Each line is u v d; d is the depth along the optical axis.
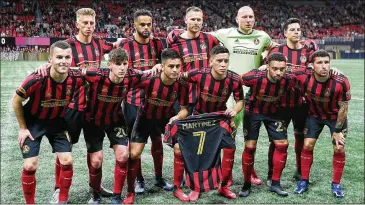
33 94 3.17
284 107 4.04
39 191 4.00
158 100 3.62
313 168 4.88
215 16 25.95
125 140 3.56
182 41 4.26
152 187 4.13
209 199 3.81
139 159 3.84
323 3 38.84
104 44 4.20
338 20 37.25
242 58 4.44
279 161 3.92
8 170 4.64
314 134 3.99
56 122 3.36
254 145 3.93
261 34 4.49
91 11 3.92
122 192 3.99
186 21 4.24
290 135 6.87
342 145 3.89
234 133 3.75
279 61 3.60
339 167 3.98
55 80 3.17
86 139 3.54
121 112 3.60
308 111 4.05
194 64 4.25
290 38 4.29
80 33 4.02
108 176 4.52
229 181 3.86
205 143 3.62
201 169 3.61
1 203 3.67
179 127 3.59
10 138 6.21
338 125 3.85
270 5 32.44
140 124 3.71
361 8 39.72
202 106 3.79
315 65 3.70
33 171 3.25
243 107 4.16
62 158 3.30
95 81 3.32
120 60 3.21
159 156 4.07
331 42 32.88
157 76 3.55
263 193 4.00
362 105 9.98
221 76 3.63
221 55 3.48
